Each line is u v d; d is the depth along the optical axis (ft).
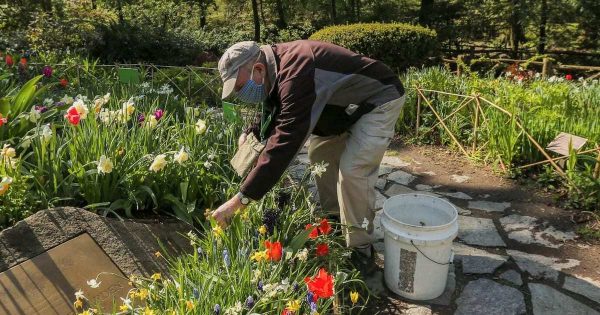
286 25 61.11
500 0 43.16
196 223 10.05
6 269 7.77
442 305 8.84
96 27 31.42
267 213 8.80
